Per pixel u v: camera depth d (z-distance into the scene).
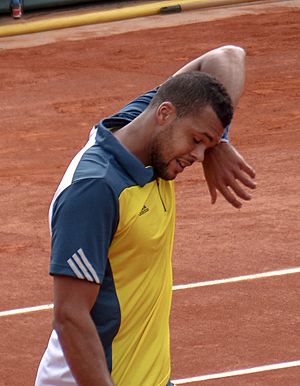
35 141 44.97
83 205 13.23
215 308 27.88
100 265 13.38
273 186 37.72
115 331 14.41
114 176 13.52
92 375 13.34
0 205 37.19
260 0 68.00
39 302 28.84
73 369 13.45
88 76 54.38
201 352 25.53
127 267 14.09
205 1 66.69
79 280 13.26
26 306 28.61
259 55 56.91
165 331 15.35
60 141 44.78
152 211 14.02
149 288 14.45
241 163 16.33
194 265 30.81
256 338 26.17
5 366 25.30
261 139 43.69
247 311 27.66
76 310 13.30
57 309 13.41
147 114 14.01
